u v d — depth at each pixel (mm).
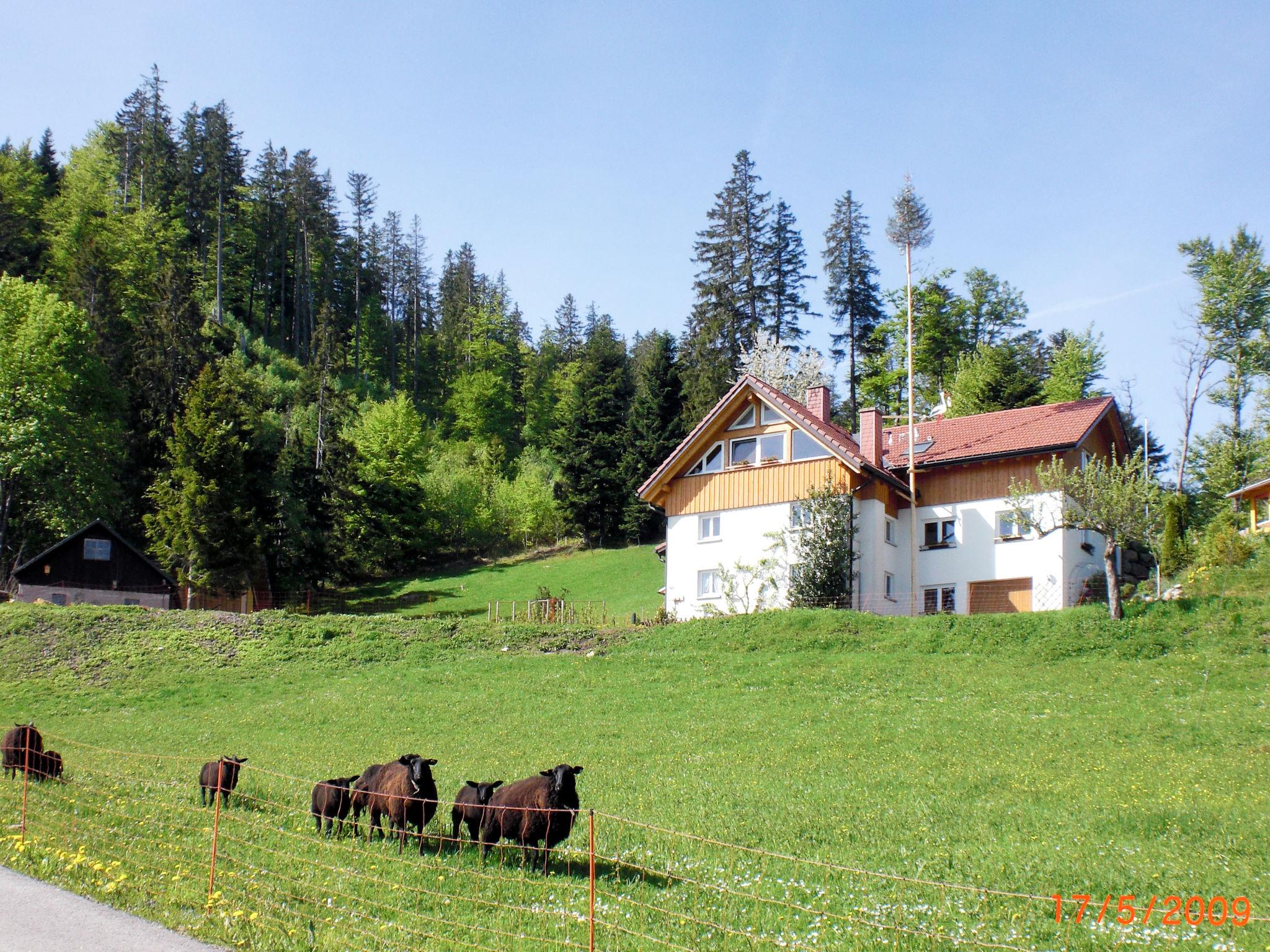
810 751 23266
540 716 29094
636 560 75125
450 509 87000
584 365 88938
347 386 115062
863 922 11625
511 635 41750
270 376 98375
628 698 30750
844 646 35438
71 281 81312
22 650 40625
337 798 16625
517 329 153000
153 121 126250
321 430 83750
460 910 12414
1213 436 60000
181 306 79062
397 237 148625
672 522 46688
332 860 14648
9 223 93750
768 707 28453
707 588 45219
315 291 129750
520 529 86938
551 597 62375
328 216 132375
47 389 62188
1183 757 20938
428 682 35000
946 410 55562
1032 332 84750
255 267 125062
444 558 85250
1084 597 40594
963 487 44188
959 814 17453
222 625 43594
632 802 18875
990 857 14734
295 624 43625
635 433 83812
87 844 15273
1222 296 59594
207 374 65750
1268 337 59188
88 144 125000
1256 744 21703
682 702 29781
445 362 137375
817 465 43375
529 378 132875
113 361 75750
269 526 67500
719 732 25781
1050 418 45406
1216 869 13953
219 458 63219
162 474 65438
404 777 15703
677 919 12102
